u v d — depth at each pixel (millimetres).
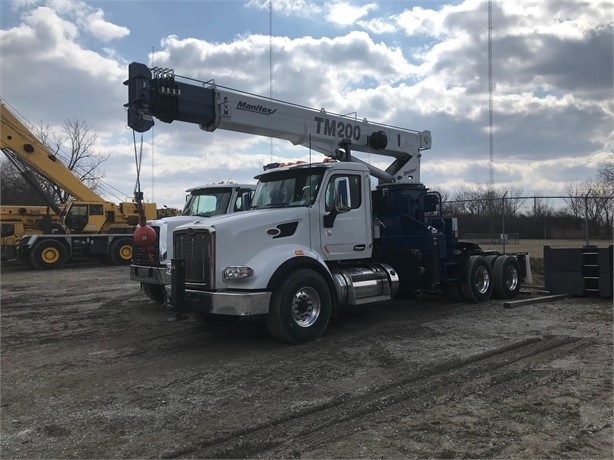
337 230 8102
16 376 5977
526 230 26484
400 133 11289
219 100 8398
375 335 7703
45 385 5625
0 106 21109
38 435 4281
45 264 20672
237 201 11297
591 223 25203
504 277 11273
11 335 8289
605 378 5465
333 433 4207
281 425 4402
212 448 3982
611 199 20781
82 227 22391
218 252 6898
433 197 10477
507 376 5594
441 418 4453
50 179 22406
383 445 3955
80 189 22969
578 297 11375
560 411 4555
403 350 6781
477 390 5164
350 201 8328
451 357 6383
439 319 8938
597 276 11188
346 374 5770
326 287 7559
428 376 5691
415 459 3713
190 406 4879
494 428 4227
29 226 22625
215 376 5801
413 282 9445
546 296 11328
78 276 17938
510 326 8242
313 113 9680
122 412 4758
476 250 11445
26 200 44000
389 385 5375
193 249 7180
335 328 8250
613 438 3996
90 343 7641
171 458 3836
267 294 6875
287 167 8281
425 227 9812
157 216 25062
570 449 3828
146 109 7816
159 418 4594
